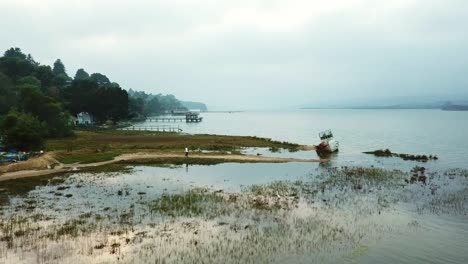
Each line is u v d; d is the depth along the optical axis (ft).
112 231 73.77
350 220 82.12
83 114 484.74
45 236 70.64
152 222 79.61
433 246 68.28
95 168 148.05
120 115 448.65
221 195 103.81
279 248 66.39
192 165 159.53
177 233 73.15
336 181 124.88
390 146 248.93
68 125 294.87
